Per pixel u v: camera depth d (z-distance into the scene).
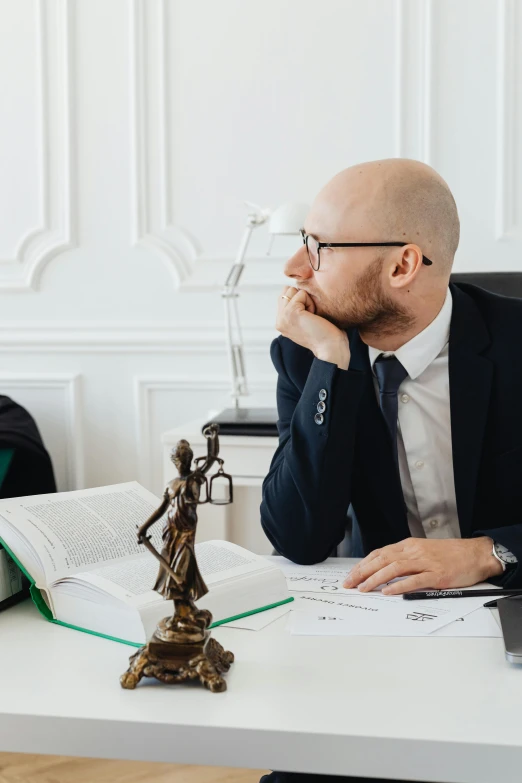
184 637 0.83
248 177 2.89
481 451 1.43
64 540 1.08
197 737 0.74
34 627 1.01
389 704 0.78
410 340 1.44
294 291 1.45
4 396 2.73
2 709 0.78
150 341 2.96
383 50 2.77
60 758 2.11
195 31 2.88
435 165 2.77
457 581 1.14
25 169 3.02
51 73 2.97
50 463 2.52
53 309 3.03
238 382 2.71
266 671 0.86
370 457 1.45
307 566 1.32
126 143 2.95
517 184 2.73
